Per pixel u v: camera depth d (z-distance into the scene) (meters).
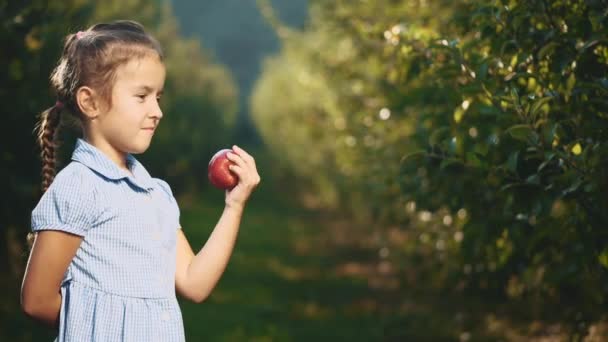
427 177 6.33
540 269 5.81
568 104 4.33
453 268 8.29
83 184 3.00
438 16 7.54
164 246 3.14
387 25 7.26
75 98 3.12
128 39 3.09
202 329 10.96
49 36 7.88
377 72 9.26
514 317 8.46
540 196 4.40
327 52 13.72
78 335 2.96
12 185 7.97
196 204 28.58
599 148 3.90
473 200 5.96
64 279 3.04
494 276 7.38
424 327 9.70
